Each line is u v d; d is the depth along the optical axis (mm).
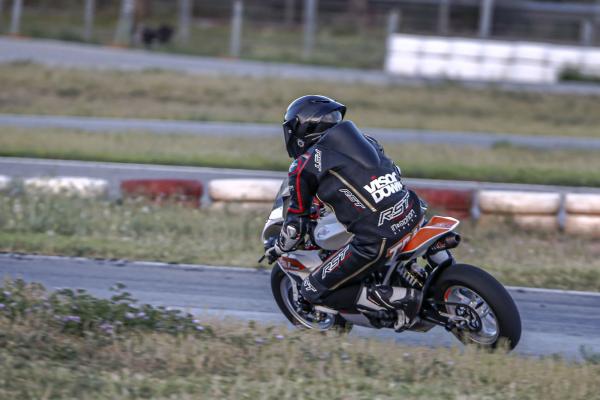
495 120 90750
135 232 37438
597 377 19812
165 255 33531
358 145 21172
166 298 27922
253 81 100812
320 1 168500
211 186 43312
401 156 64625
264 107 90375
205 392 17797
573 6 159375
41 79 94250
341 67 119750
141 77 98812
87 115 81625
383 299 21500
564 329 26250
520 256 36000
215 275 31125
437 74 111062
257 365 19797
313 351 20938
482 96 101688
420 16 164125
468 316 21750
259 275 31406
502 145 73188
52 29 135500
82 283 29156
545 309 28297
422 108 94000
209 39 139500
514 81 111062
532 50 111000
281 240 21719
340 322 24094
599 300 29672
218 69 109625
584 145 77438
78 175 52406
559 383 19203
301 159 21234
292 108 21750
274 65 116250
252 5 167125
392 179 21219
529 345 24406
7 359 19094
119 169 54906
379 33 155125
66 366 19344
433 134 79250
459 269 21531
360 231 20984
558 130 86688
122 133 70750
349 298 22125
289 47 136250
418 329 22500
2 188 43000
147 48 125188
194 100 91312
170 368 19547
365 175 20859
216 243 36062
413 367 20156
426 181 55781
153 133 71500
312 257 22984
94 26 147500
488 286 21156
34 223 37281
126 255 33344
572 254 37031
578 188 55438
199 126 77750
